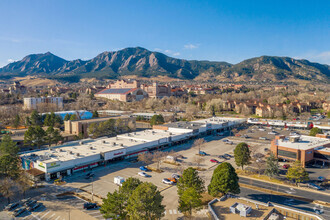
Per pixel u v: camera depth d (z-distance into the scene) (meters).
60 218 62.59
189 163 109.44
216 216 59.47
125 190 59.84
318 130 148.25
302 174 82.38
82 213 65.38
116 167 103.75
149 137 140.50
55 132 129.75
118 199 57.59
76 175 94.31
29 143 128.12
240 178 91.19
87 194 77.69
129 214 57.91
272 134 176.38
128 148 117.00
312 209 67.25
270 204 67.88
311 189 81.00
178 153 125.69
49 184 85.62
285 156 110.94
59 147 118.75
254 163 107.00
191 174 67.19
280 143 118.00
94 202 71.44
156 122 199.75
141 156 104.75
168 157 112.94
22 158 100.94
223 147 139.00
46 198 74.62
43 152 108.44
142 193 54.34
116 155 109.75
